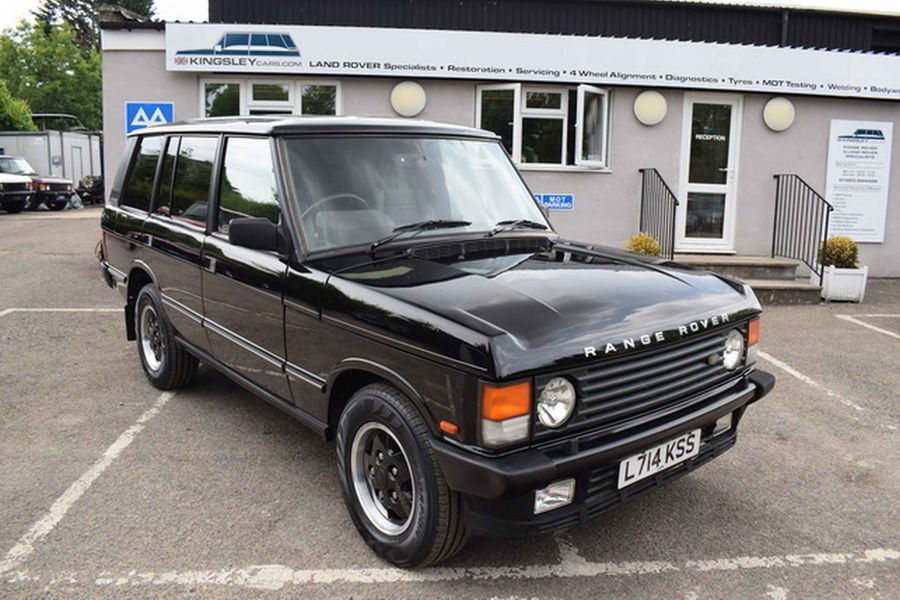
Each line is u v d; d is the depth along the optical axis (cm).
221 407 517
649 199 1098
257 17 1053
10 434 465
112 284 613
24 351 658
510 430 265
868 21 1178
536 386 270
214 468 419
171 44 991
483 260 353
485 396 264
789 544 349
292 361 364
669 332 305
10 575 311
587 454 278
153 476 407
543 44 1024
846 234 1162
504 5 1081
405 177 394
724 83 1069
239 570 317
